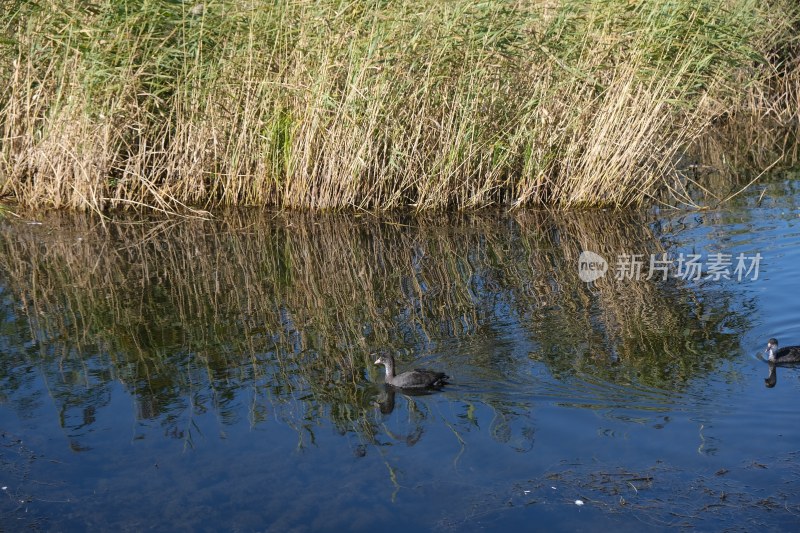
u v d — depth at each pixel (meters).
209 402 10.24
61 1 17.48
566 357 11.03
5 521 8.04
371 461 8.79
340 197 18.55
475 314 12.79
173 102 18.59
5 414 10.05
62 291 14.30
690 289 13.45
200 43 17.62
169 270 15.27
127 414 10.01
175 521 7.98
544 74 18.28
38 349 11.96
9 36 17.97
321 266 15.38
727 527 7.48
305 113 18.03
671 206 18.55
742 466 8.34
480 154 18.78
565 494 8.06
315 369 11.10
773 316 12.09
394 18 17.20
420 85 17.94
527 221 17.73
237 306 13.48
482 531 7.62
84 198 17.89
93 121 17.66
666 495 7.97
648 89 17.70
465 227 17.45
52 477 8.75
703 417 9.27
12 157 18.45
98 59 17.11
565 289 13.74
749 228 16.62
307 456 8.95
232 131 18.39
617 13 17.78
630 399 9.77
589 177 18.31
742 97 25.95
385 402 10.08
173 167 18.39
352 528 7.74
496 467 8.55
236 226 17.67
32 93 18.19
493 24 17.50
